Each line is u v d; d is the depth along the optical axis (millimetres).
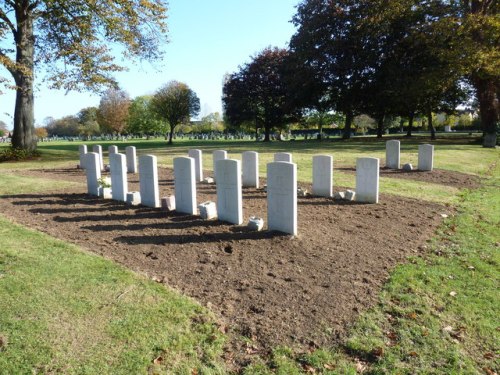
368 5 33938
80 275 4965
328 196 10016
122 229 7023
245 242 6348
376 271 5473
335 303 4590
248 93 49781
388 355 3734
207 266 5492
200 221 7414
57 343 3643
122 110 76875
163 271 5312
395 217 8234
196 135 74750
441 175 14031
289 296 4730
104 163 17359
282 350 3779
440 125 74062
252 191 10773
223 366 3562
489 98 27547
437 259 6020
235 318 4270
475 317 4426
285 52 48500
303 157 18719
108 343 3688
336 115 64000
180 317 4156
